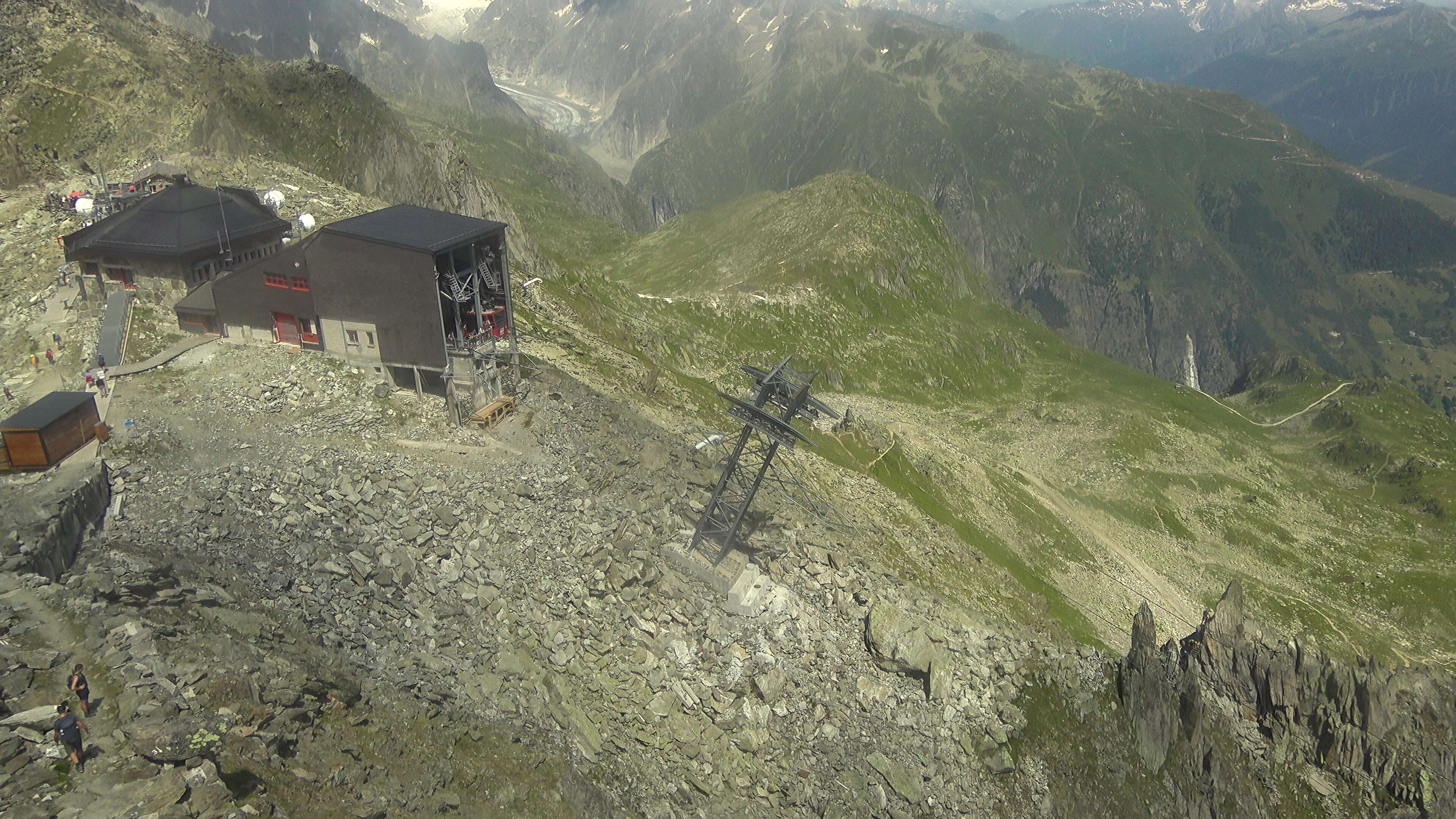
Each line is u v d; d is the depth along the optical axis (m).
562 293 118.00
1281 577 169.88
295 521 41.50
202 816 22.52
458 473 49.06
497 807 31.61
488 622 41.50
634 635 45.34
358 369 54.94
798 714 46.78
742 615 49.69
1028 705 57.50
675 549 51.25
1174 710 64.00
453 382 53.53
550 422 56.94
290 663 31.61
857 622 55.00
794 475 75.69
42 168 91.75
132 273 58.66
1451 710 71.62
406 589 40.72
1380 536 194.75
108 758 23.73
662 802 37.75
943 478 126.44
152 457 43.75
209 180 89.44
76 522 36.28
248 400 50.75
